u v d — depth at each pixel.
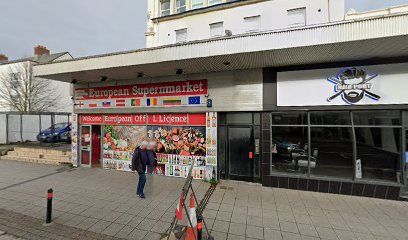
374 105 6.75
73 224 5.01
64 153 11.77
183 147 8.88
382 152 6.86
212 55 6.79
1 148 13.85
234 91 8.11
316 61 7.11
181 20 12.08
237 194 6.98
